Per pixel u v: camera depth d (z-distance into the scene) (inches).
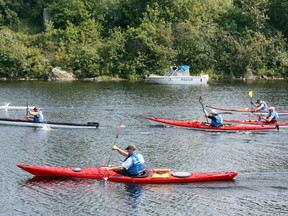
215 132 1207.6
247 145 1075.9
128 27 2679.6
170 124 1254.9
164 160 943.0
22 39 2696.9
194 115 1448.1
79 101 1713.8
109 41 2625.5
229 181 807.1
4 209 692.1
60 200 723.4
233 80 2576.3
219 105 1652.3
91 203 712.4
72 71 2573.8
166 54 2581.2
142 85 2278.5
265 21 2849.4
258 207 705.6
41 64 2564.0
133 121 1337.4
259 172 861.8
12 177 821.9
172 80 2362.2
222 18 2918.3
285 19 2869.1
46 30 2711.6
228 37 2726.4
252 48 2682.1
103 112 1487.5
